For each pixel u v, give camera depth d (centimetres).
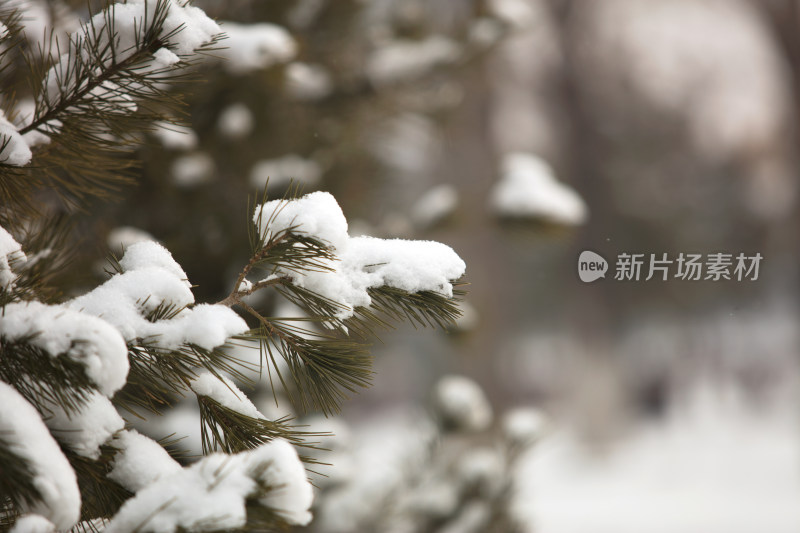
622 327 2050
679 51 2153
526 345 2169
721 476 1454
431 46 377
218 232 284
